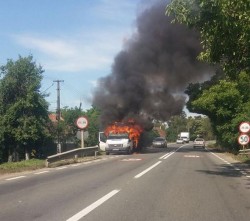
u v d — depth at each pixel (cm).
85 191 1359
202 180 1700
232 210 1034
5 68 4038
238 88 4184
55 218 930
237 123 3925
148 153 4356
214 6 1321
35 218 930
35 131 3919
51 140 4528
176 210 1030
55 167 2397
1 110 3997
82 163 2747
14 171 2105
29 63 4078
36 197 1232
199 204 1118
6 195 1273
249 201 1172
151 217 943
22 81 4053
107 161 2956
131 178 1769
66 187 1464
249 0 1230
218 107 4250
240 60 1533
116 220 909
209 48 1545
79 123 3241
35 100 3975
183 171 2114
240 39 1404
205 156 3684
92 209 1039
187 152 4603
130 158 3341
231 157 3528
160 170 2170
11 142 4022
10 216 953
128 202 1145
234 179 1745
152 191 1362
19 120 3903
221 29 1396
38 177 1806
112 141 4097
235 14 1290
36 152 4234
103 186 1493
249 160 2883
